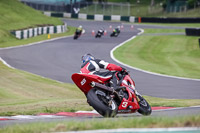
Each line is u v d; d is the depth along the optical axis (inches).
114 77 1029.8
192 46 5098.4
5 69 2819.9
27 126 744.3
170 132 617.6
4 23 6107.3
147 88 2324.1
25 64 3250.5
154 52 4616.1
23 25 6412.4
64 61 3563.0
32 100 1649.9
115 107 1002.1
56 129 685.3
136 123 708.0
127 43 5423.2
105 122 745.6
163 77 2883.9
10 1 7815.0
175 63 3786.9
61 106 1380.4
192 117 727.7
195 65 3666.3
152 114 1179.9
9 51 4097.0
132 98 1058.7
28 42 5113.2
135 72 3100.4
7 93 1923.0
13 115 1181.1
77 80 1007.6
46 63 3390.7
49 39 5634.8
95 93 1000.9
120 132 634.2
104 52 4416.8
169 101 1705.2
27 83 2297.0
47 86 2244.1
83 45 4970.5
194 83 2620.6
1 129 734.5
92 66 1015.6
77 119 984.9
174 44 5354.3
